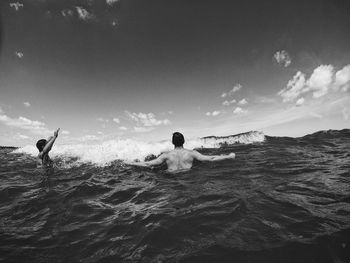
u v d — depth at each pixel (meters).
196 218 2.39
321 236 1.85
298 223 2.10
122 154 7.33
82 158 7.04
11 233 2.45
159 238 2.08
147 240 2.07
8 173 5.61
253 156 5.43
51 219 2.79
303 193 2.85
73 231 2.42
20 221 2.79
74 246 2.11
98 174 5.02
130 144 8.35
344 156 4.91
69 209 3.07
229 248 1.81
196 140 9.07
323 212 2.27
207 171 4.33
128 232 2.27
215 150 7.11
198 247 1.88
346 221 2.05
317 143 6.78
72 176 4.97
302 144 6.79
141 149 7.83
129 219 2.59
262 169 4.18
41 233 2.42
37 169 5.91
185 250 1.85
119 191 3.68
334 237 1.81
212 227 2.17
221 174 4.06
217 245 1.87
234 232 2.04
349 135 7.73
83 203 3.25
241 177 3.77
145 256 1.83
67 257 1.94
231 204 2.65
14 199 3.63
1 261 1.93
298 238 1.86
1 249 2.12
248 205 2.58
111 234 2.27
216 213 2.46
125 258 1.84
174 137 4.91
